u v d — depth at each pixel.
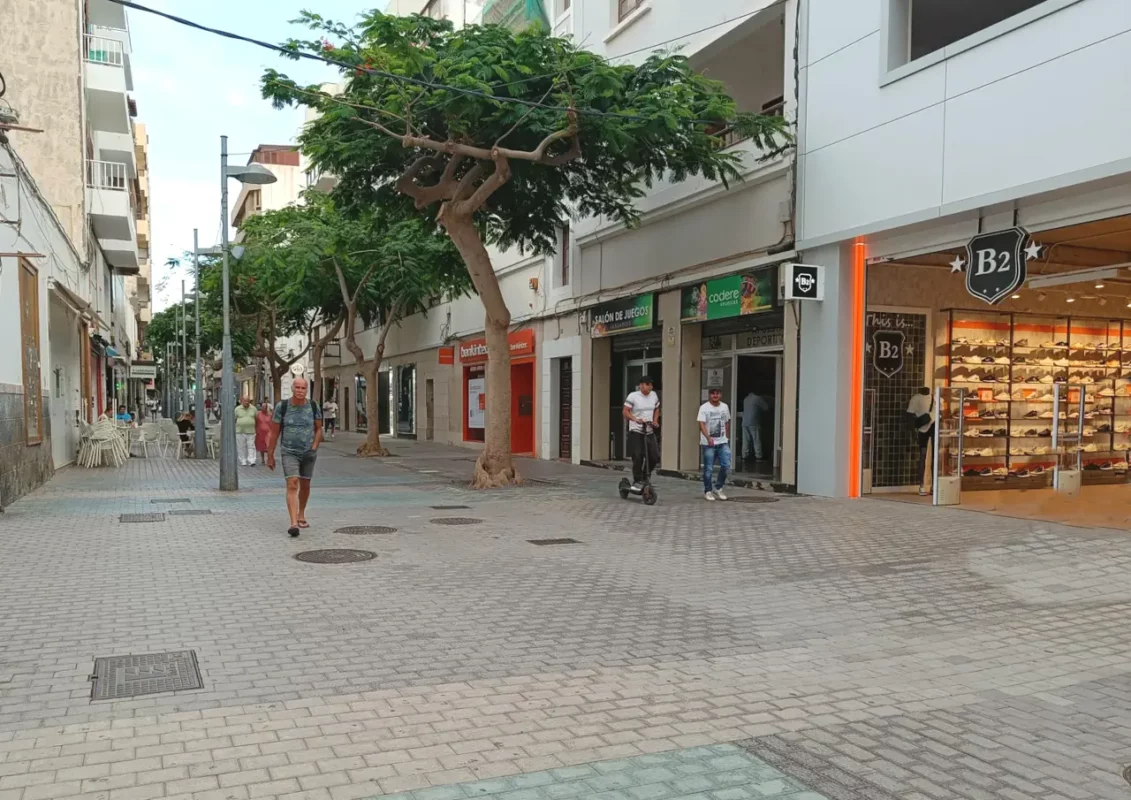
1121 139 8.54
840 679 4.97
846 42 12.11
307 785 3.50
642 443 12.51
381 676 4.91
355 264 23.39
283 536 9.61
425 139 12.70
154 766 3.67
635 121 12.25
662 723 4.25
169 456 23.64
